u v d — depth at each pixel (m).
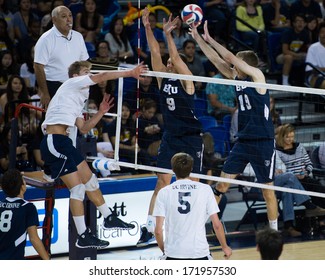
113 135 19.28
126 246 17.38
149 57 21.89
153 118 19.28
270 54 24.50
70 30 15.48
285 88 13.76
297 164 18.25
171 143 14.95
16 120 15.51
